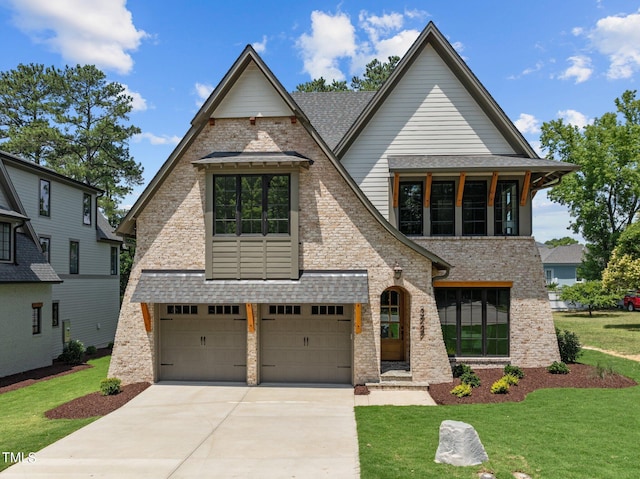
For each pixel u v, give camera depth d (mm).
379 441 9578
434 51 17469
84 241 27156
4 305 18250
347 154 17438
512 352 16234
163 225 15039
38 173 22969
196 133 15008
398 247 14594
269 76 14766
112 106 44531
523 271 16328
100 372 19172
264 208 14656
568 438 9445
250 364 14672
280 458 8930
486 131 17312
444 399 12734
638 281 30812
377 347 14375
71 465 8719
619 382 13961
